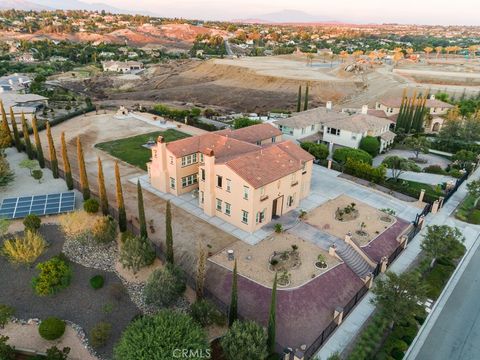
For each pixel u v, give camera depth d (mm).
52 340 26656
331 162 58312
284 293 31312
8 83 128375
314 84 141250
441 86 130375
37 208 41625
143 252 32875
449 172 57562
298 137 66875
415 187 52969
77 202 44844
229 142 48844
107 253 35906
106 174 54062
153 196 47562
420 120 78562
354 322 29344
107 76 171375
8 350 24391
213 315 27719
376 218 44125
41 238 35375
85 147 65875
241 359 23203
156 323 23297
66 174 47312
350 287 33188
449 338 28000
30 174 53031
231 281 32688
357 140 64688
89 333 27531
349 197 49312
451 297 32344
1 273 32906
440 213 46406
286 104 123438
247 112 114188
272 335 24469
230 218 41469
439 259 36781
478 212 46656
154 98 138125
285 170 41688
